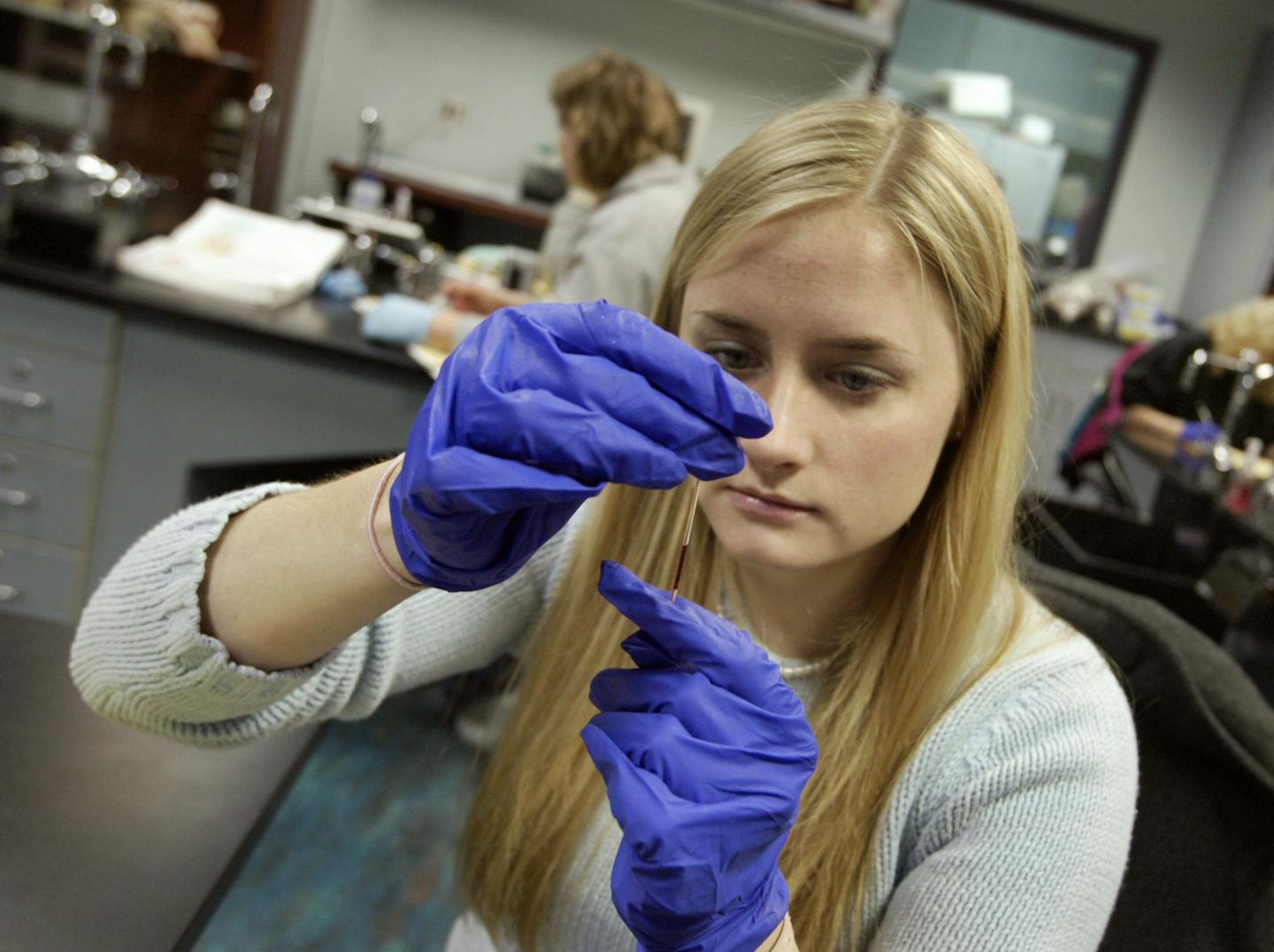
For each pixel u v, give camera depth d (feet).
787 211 2.05
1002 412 2.36
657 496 2.69
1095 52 16.60
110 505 7.51
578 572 2.77
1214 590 5.64
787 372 2.12
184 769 2.89
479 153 14.58
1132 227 17.51
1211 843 2.65
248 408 7.38
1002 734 2.36
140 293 7.13
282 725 2.47
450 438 1.51
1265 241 15.40
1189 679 2.68
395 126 14.46
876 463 2.13
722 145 14.48
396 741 7.44
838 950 2.46
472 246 13.99
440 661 2.84
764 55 14.14
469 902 2.81
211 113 11.11
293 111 11.82
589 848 2.59
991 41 16.48
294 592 2.05
